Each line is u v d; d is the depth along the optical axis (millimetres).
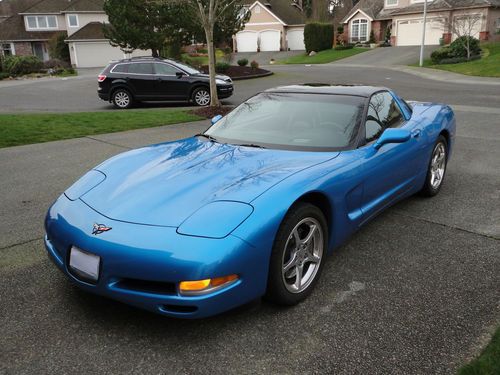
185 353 2512
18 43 48094
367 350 2516
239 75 25156
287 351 2520
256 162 3248
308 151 3482
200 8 11844
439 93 16531
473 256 3646
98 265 2578
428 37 39344
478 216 4516
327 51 44250
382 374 2332
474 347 2518
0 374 2359
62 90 21531
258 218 2604
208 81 14812
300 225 2906
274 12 53812
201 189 2863
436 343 2562
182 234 2498
